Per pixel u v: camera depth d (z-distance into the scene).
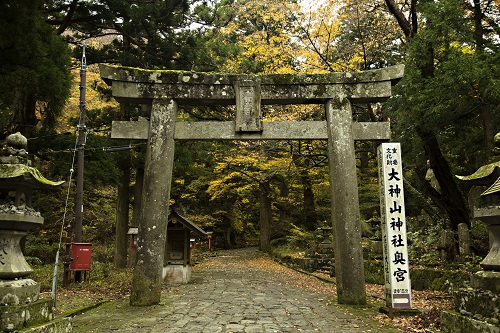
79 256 10.84
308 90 9.85
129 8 14.65
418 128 12.52
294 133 9.76
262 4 18.92
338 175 9.48
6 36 9.05
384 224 8.24
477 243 11.45
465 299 5.55
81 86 11.71
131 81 9.70
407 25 14.05
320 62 17.53
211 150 23.80
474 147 13.84
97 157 12.98
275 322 7.23
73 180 13.71
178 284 13.56
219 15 17.20
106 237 22.39
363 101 10.06
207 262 23.67
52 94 10.10
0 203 4.87
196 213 30.86
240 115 9.69
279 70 18.14
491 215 5.30
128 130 9.66
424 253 13.39
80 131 11.55
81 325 6.88
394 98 12.73
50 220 18.89
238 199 32.25
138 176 18.14
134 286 8.98
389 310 7.67
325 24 16.91
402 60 15.63
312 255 19.52
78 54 15.67
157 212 9.28
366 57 17.36
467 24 11.70
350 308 8.62
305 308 8.73
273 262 23.62
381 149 8.49
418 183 17.31
